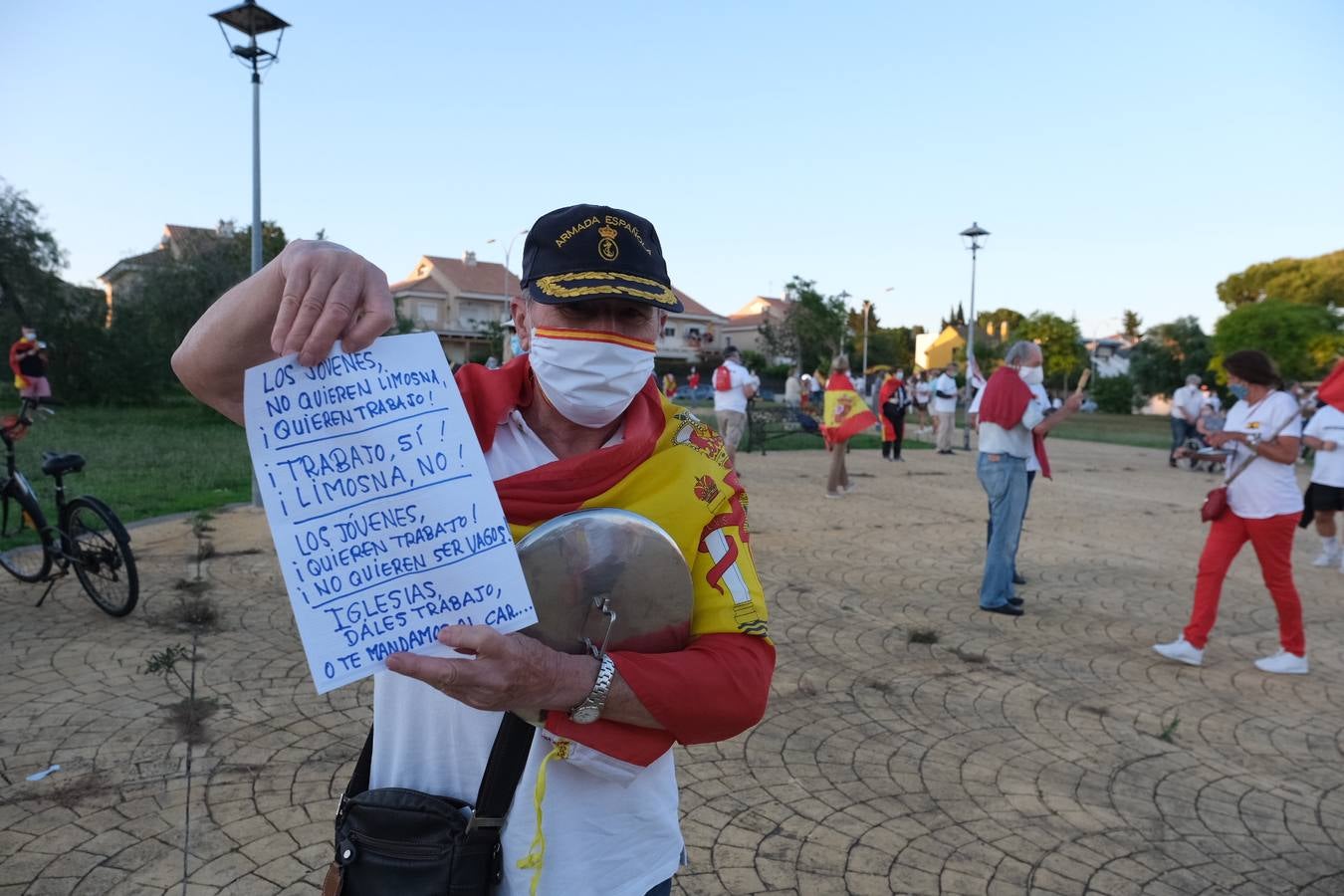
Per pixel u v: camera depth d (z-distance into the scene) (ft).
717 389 41.65
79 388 74.95
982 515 32.32
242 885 8.72
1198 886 9.53
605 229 4.14
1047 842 10.25
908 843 10.10
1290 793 11.68
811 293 171.42
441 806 4.11
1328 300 149.69
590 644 3.84
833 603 19.76
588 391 4.13
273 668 14.39
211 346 3.84
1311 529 33.76
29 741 11.58
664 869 4.50
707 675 3.85
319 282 3.53
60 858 9.06
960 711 13.96
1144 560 25.67
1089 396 157.69
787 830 10.26
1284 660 16.26
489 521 3.75
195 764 11.12
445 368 3.86
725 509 4.32
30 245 72.13
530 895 4.05
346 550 3.53
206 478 35.17
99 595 16.92
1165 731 13.39
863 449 59.06
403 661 3.34
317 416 3.56
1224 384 123.85
